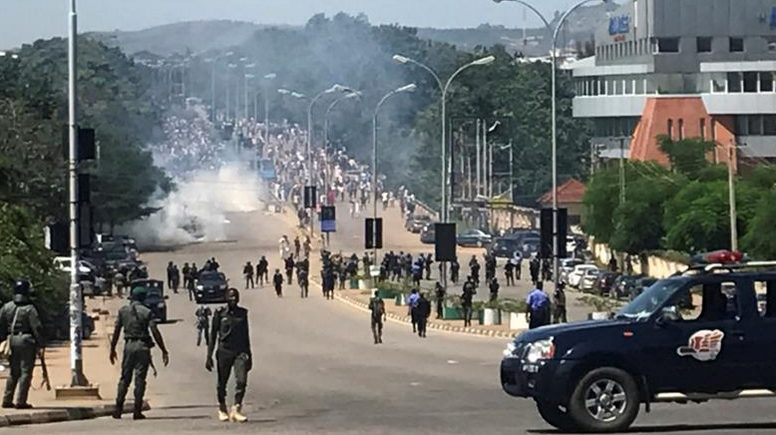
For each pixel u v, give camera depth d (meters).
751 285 19.75
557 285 52.00
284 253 105.44
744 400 24.66
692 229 78.69
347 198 158.38
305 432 20.45
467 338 53.38
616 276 81.00
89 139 29.34
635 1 138.00
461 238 124.25
